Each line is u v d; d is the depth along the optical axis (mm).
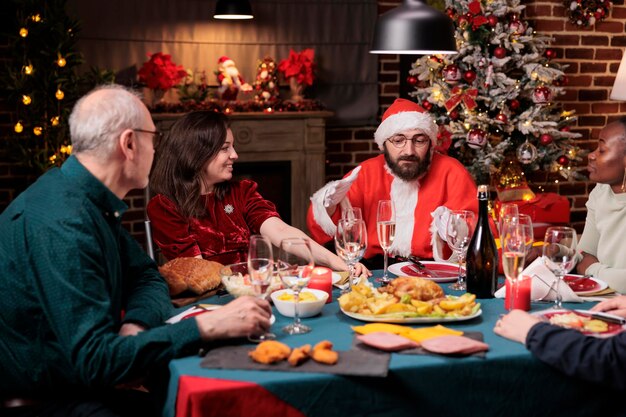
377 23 2482
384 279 2230
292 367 1532
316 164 5570
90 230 1665
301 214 5598
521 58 4848
